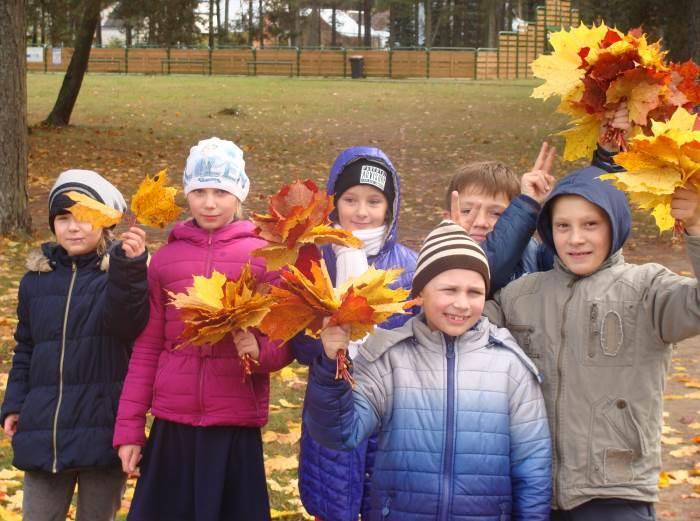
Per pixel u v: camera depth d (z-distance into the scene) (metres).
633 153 2.60
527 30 55.91
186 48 52.69
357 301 2.62
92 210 3.25
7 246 10.91
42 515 3.81
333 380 2.83
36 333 3.79
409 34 86.00
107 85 39.62
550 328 3.30
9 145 11.32
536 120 27.86
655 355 3.21
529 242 3.83
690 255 2.78
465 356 3.21
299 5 73.88
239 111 29.25
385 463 3.19
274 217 2.77
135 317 3.53
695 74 3.06
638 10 24.47
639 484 3.17
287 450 5.57
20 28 11.32
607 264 3.30
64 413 3.71
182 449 3.58
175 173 17.78
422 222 13.54
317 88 39.81
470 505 3.11
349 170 3.85
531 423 3.17
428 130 25.56
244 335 3.35
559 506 3.22
